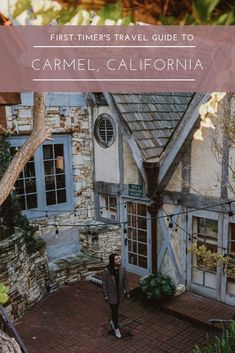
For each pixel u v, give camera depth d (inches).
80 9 33.6
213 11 30.7
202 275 314.0
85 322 293.0
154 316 299.4
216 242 299.7
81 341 267.1
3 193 99.2
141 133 334.0
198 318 281.0
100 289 350.6
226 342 173.5
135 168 350.6
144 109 352.8
